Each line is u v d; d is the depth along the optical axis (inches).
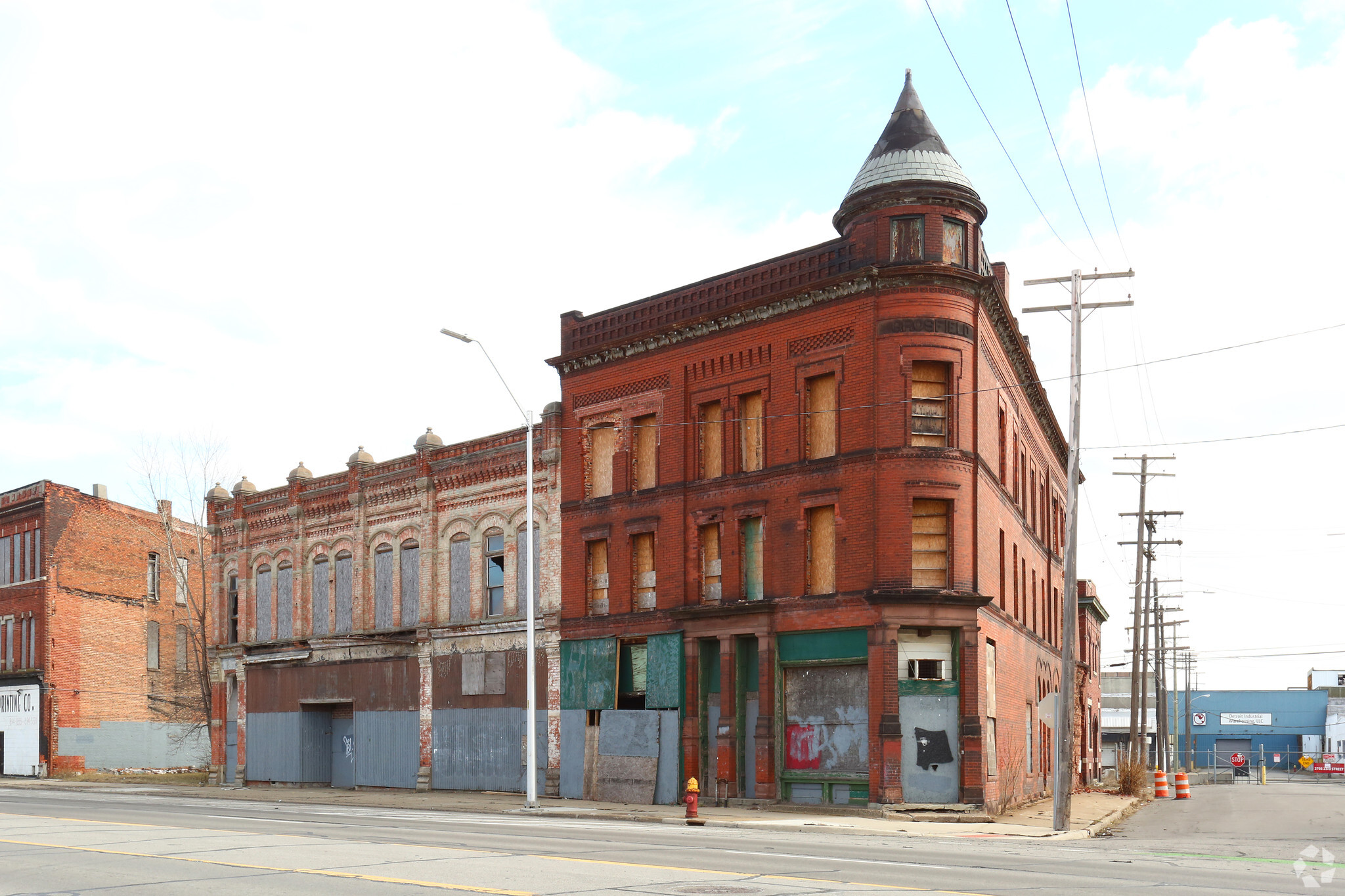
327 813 1147.3
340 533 1823.3
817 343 1241.4
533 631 1239.5
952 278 1190.9
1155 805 1697.8
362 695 1742.1
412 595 1688.0
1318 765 3887.8
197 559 2864.2
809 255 1259.2
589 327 1493.6
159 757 2694.4
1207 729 4768.7
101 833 814.5
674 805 1288.1
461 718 1585.9
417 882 530.0
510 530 1560.0
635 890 498.3
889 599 1143.0
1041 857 716.0
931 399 1190.9
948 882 543.8
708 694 1310.3
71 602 2554.1
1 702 2603.3
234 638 2041.1
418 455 1683.1
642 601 1397.6
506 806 1289.4
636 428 1428.4
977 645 1159.6
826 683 1202.6
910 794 1128.8
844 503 1194.6
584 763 1412.4
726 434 1318.9
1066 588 1054.4
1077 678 2260.1
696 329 1355.8
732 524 1298.0
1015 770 1379.2
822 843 801.6
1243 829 1127.0
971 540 1179.9
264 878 547.2
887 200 1197.1
